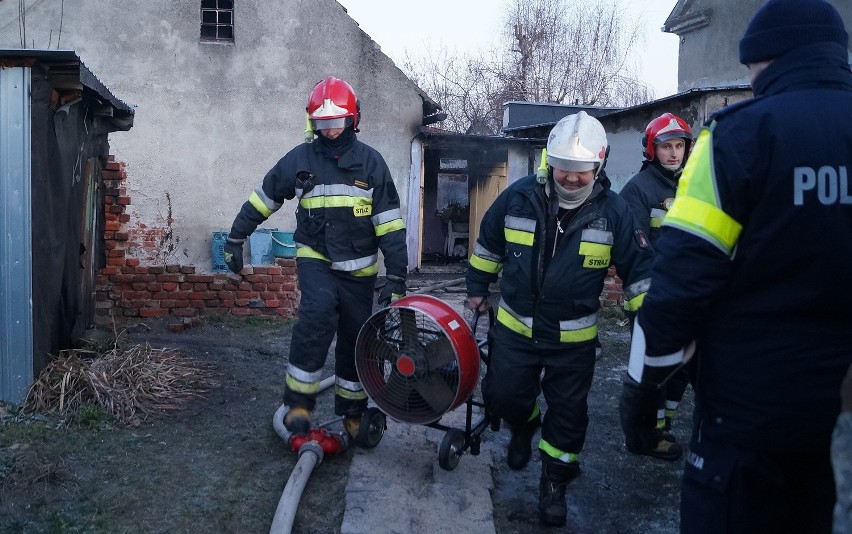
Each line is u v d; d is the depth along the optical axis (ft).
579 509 13.21
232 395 18.40
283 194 14.42
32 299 16.46
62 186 18.15
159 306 27.63
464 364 12.62
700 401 7.38
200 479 13.44
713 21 57.41
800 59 7.02
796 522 7.05
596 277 11.93
